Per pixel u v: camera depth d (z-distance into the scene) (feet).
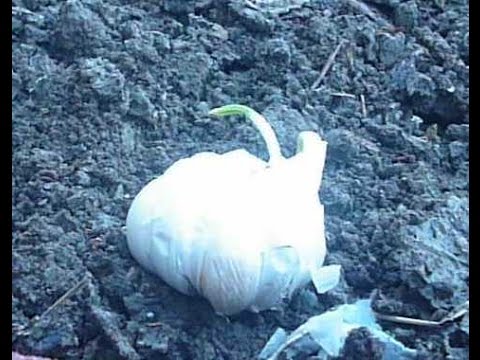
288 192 1.08
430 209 1.21
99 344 1.09
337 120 1.32
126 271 1.14
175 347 1.08
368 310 1.12
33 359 1.06
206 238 1.06
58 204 1.21
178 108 1.32
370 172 1.26
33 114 1.30
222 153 1.28
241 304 1.07
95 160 1.26
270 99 1.34
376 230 1.19
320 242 1.09
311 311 1.12
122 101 1.30
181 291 1.10
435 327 1.11
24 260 1.15
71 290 1.13
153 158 1.27
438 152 1.29
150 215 1.10
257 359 1.08
